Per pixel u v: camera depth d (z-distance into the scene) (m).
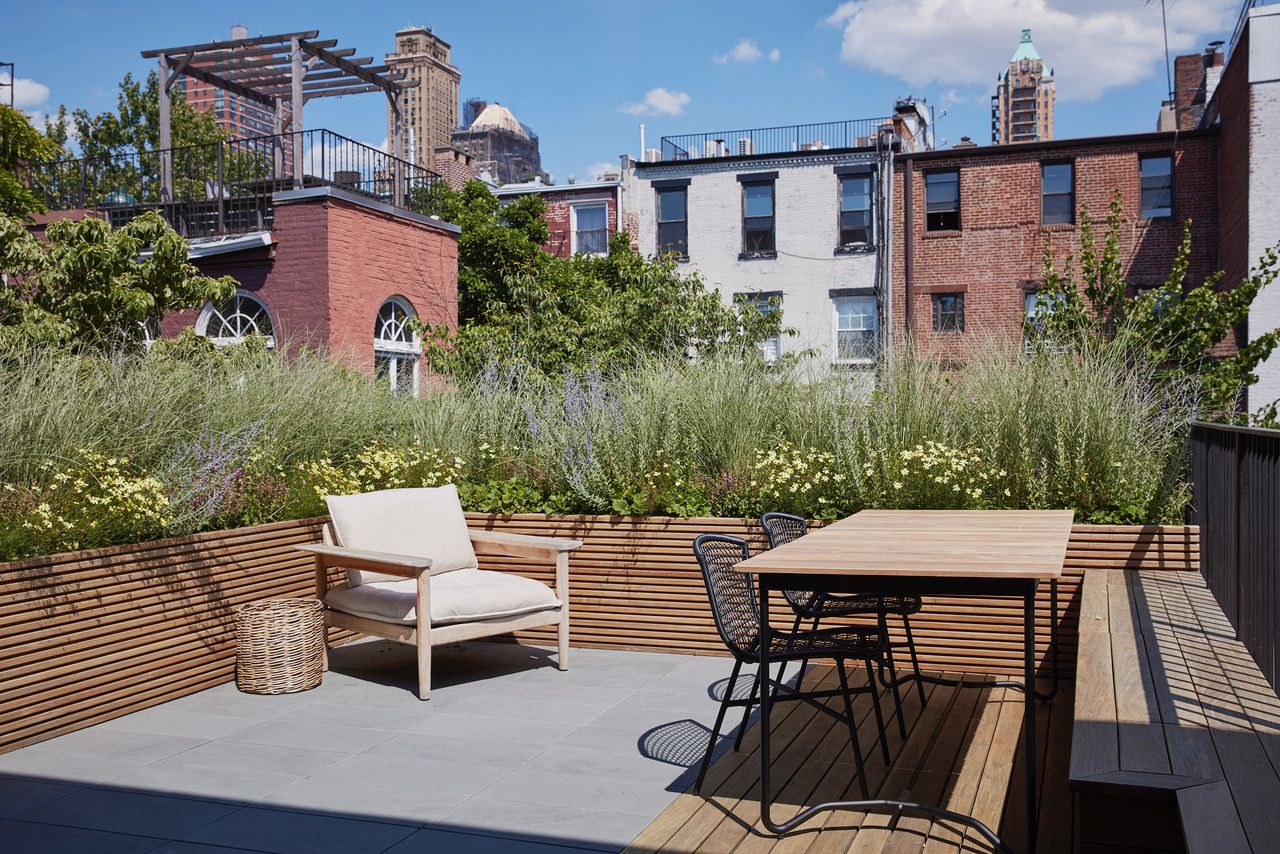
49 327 9.39
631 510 6.77
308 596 6.64
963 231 22.78
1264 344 11.10
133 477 6.09
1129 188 21.75
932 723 4.95
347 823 3.78
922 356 7.71
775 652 3.88
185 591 5.70
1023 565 3.30
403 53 164.50
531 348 12.59
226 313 13.85
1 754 4.64
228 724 5.12
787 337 23.97
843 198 23.94
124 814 3.89
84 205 15.27
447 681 6.02
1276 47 18.69
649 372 8.21
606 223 25.97
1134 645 4.15
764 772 3.60
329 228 13.12
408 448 7.99
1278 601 3.42
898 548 3.79
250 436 6.98
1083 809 2.73
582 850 3.52
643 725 5.06
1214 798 2.50
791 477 6.66
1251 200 18.84
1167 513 6.18
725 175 24.64
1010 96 125.56
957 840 3.53
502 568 7.09
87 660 5.07
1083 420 6.36
